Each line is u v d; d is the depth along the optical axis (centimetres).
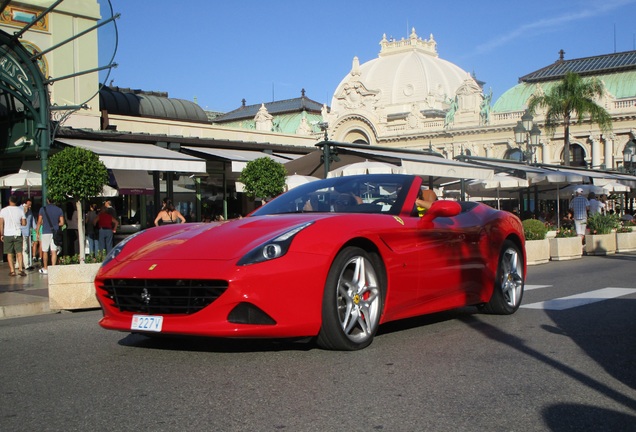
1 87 1296
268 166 1586
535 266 1395
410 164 1527
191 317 422
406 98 7694
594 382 384
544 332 543
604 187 2906
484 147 5972
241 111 7619
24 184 1565
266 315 422
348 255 457
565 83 3753
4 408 347
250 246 437
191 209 2189
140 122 2534
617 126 5425
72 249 1614
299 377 395
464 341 505
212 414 327
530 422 312
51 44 2139
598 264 1376
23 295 935
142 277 434
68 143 1487
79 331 601
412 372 406
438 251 539
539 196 2978
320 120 7125
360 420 315
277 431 301
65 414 333
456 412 327
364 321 476
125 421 319
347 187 570
